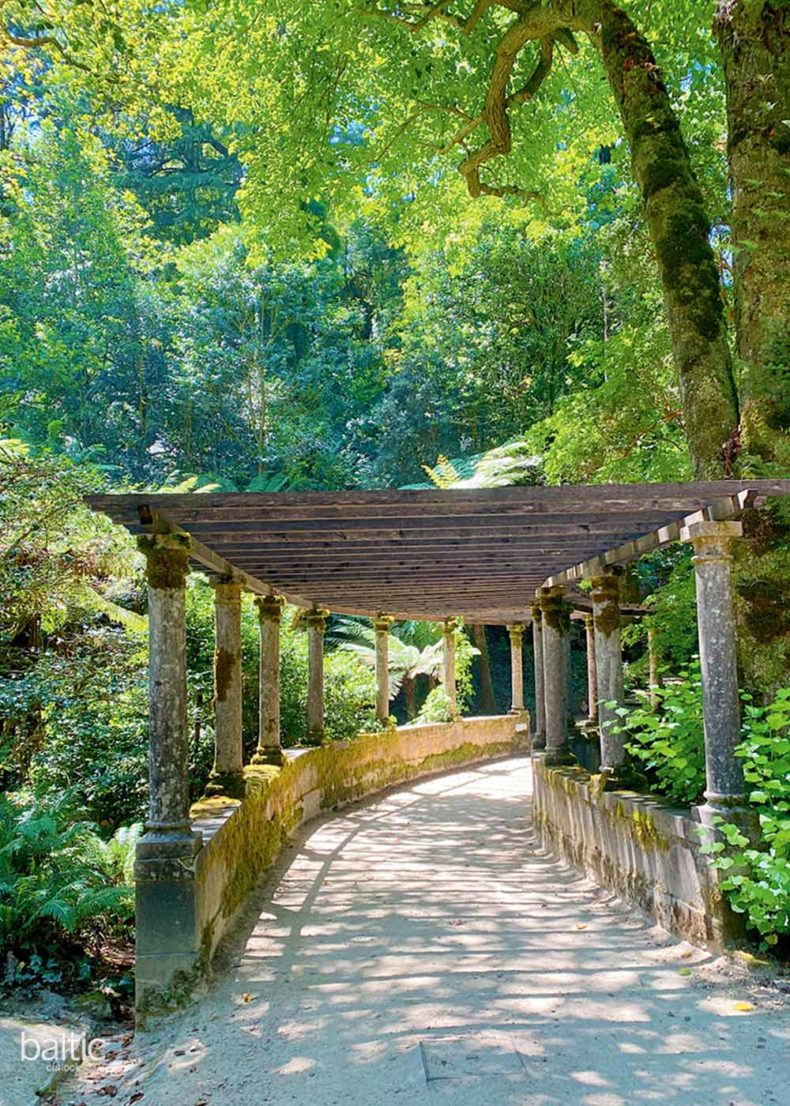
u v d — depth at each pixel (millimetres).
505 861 6957
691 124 7840
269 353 20797
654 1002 3473
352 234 25406
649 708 5125
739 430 5059
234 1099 2824
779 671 4633
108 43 8773
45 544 6727
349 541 4930
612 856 5441
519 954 4234
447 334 19125
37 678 6469
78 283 20047
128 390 20766
